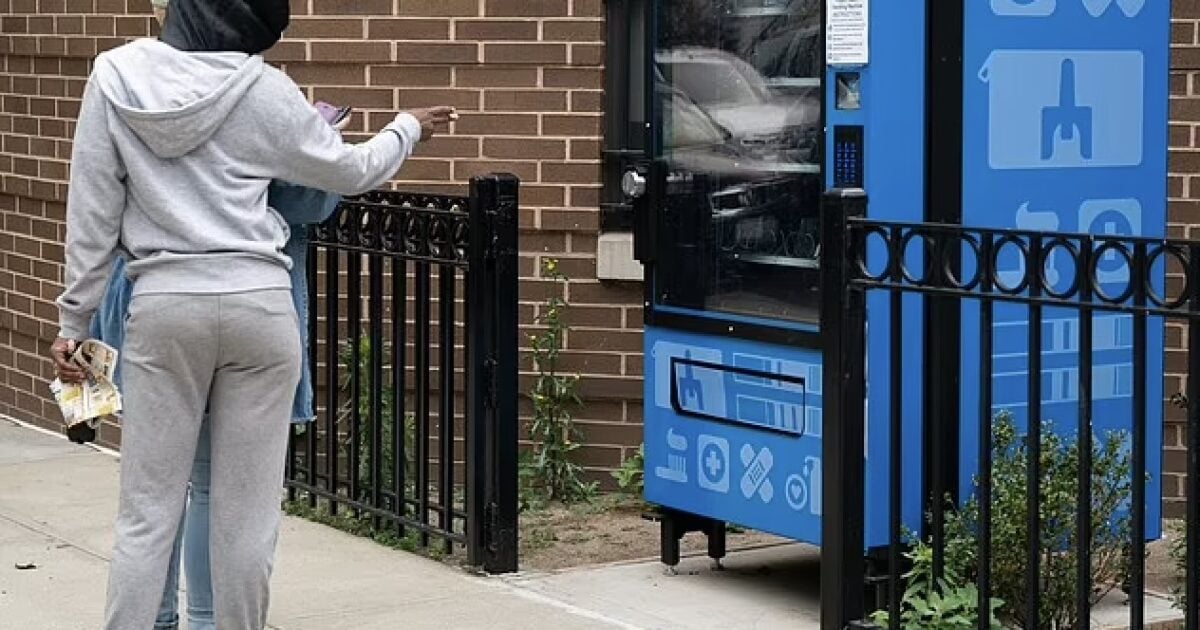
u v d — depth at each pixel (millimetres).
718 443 5957
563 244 7449
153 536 4496
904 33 5371
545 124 7398
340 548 6508
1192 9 7035
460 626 5527
